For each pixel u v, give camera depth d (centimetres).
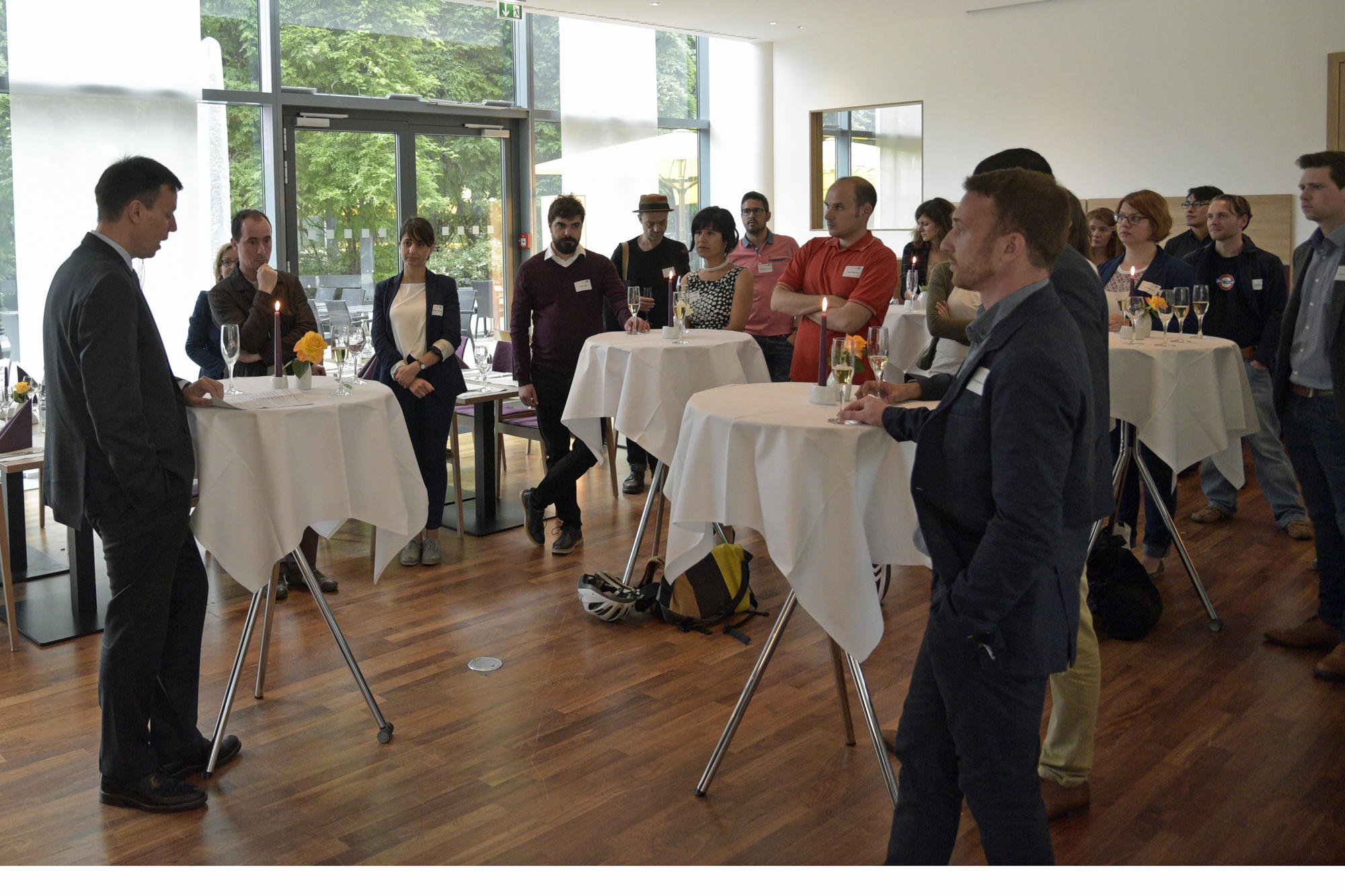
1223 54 797
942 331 328
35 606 408
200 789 268
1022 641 169
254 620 283
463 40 896
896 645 366
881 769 260
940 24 941
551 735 301
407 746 294
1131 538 438
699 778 275
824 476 244
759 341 596
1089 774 271
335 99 809
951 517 177
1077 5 862
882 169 1010
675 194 1095
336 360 326
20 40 640
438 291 457
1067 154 883
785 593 420
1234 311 484
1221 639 370
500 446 589
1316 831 246
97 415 238
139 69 686
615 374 417
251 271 424
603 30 970
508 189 950
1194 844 241
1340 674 331
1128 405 374
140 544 250
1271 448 495
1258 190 794
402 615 398
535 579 440
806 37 1031
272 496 279
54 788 271
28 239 655
